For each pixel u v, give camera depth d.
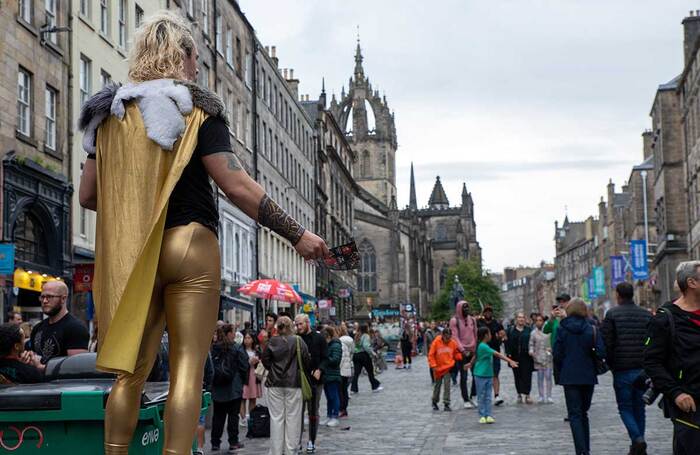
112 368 3.64
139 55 4.04
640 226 95.50
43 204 27.16
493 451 15.41
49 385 4.93
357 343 32.97
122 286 3.68
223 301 41.88
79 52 30.67
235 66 52.62
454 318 25.69
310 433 16.39
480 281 150.50
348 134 140.00
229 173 3.92
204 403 6.06
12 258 21.67
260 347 22.44
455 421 21.33
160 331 3.93
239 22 53.84
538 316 25.52
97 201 3.92
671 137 70.38
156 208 3.76
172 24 4.11
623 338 13.10
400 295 122.81
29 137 26.84
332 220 88.69
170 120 3.81
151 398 4.84
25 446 4.46
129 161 3.80
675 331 7.68
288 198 66.69
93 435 4.46
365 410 25.34
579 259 189.00
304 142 74.38
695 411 7.56
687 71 62.69
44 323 9.73
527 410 23.50
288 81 76.19
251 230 54.41
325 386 21.33
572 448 15.53
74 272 28.66
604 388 31.23
